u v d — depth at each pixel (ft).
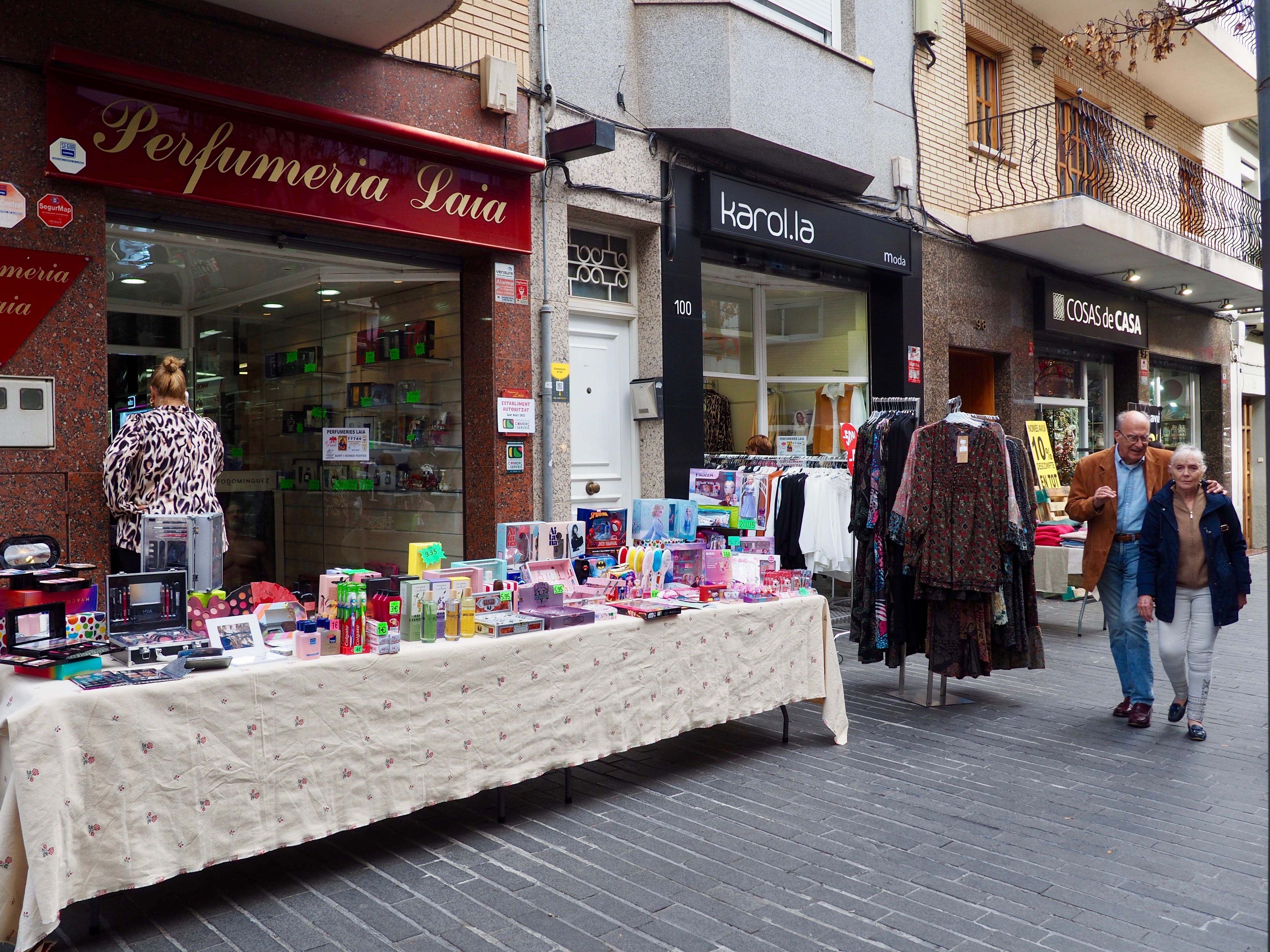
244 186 17.24
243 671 10.24
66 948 9.54
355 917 10.23
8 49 14.75
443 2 16.92
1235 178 56.95
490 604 13.24
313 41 18.13
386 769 11.27
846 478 25.79
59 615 10.53
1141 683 18.07
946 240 34.55
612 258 25.66
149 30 16.12
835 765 15.66
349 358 21.66
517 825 13.00
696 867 11.57
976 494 18.39
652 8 24.98
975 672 19.16
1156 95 47.85
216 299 19.58
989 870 11.48
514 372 22.00
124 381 18.35
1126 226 35.45
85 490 15.60
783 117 26.35
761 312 30.73
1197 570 17.07
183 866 9.73
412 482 22.56
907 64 33.19
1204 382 54.80
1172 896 10.78
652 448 25.90
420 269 21.49
